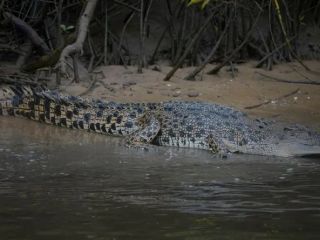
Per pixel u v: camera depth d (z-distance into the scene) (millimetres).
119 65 48562
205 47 50969
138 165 26141
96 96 39250
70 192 20828
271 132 31203
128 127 33250
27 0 48812
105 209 18641
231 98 40312
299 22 53625
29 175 23406
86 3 43281
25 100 35875
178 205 19312
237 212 18547
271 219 17797
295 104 39625
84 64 47906
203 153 30234
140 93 40344
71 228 16625
